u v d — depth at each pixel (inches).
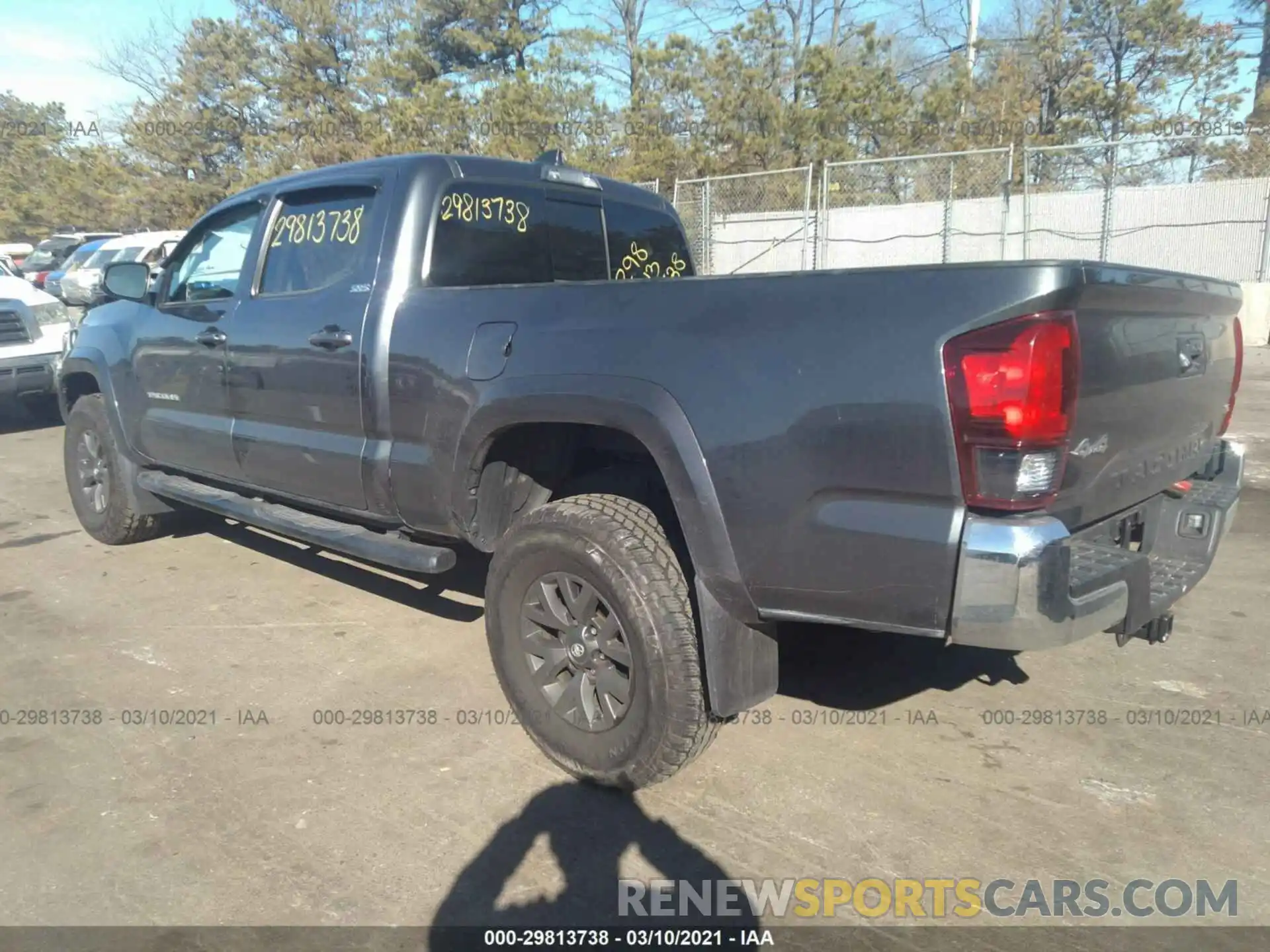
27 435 388.8
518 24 1206.3
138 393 200.2
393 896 101.2
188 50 1280.8
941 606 93.3
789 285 100.7
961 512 91.2
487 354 125.8
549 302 122.2
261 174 1102.4
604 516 116.4
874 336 93.6
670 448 106.3
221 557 217.8
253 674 155.9
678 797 119.0
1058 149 571.8
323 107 1147.3
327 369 148.6
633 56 954.7
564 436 134.0
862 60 890.1
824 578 99.5
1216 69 1015.0
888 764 126.0
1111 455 103.7
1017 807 116.0
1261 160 597.3
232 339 168.6
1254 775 121.9
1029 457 88.1
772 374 99.7
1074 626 90.7
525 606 125.7
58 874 105.2
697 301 107.7
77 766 127.9
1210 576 195.6
